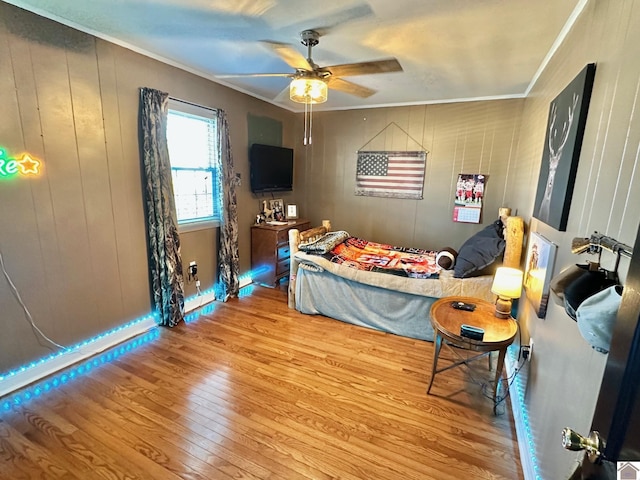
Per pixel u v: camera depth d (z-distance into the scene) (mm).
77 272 2498
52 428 1897
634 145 984
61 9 2064
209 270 3742
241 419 2004
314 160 5023
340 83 2719
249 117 4086
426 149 4305
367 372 2523
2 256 2082
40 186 2223
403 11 1947
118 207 2732
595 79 1398
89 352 2627
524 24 2041
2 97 1990
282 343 2924
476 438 1911
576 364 1244
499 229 3236
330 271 3303
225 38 2439
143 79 2783
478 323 2152
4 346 2141
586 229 1316
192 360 2619
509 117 3828
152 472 1641
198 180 3516
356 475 1659
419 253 3799
